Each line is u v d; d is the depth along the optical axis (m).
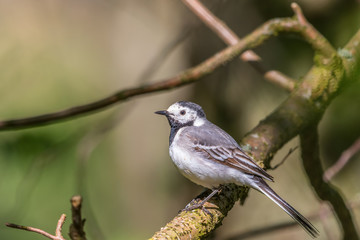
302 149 8.45
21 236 12.63
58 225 5.10
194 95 13.48
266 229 9.45
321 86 8.12
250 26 12.99
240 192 7.53
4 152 12.33
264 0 12.66
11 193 12.12
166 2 14.01
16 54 15.66
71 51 16.77
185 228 6.04
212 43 13.27
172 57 13.60
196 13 9.39
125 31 14.85
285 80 9.04
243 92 13.29
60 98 15.66
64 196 13.16
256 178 7.28
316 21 12.07
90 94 16.03
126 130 14.77
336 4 11.81
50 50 16.58
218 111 13.34
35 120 7.95
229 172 7.32
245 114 13.49
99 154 15.09
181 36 10.10
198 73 8.23
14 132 12.51
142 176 14.69
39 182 12.94
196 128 8.09
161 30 14.44
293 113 8.01
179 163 7.79
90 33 16.86
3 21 16.66
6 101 14.72
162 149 14.58
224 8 12.13
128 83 14.88
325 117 12.16
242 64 13.16
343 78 8.09
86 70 16.50
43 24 16.98
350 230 8.95
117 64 15.16
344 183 12.74
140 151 14.72
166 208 14.42
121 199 14.86
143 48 14.68
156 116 14.49
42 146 12.55
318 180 8.59
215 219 6.58
